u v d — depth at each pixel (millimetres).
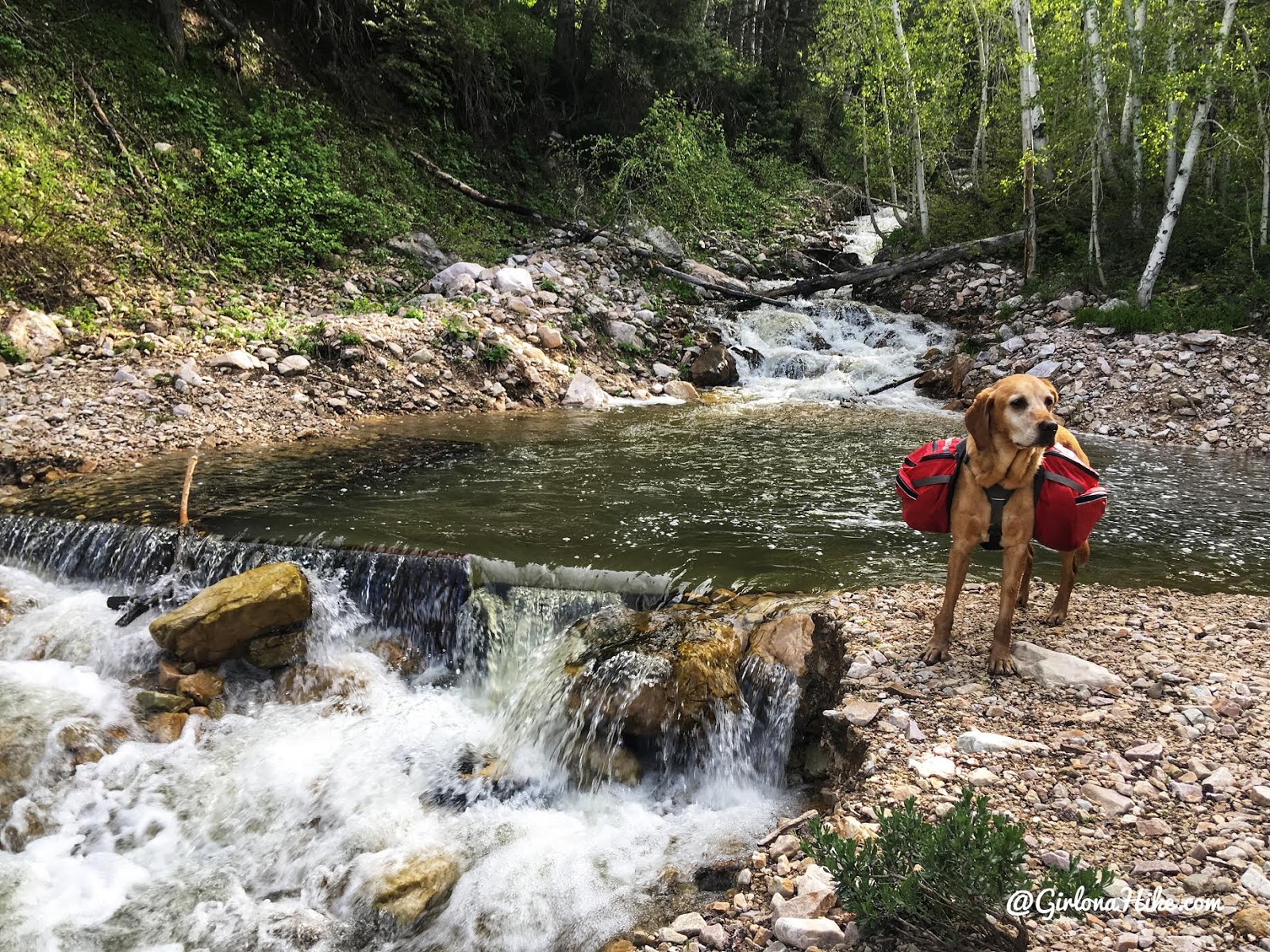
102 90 12703
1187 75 11984
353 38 17234
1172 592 5000
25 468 7055
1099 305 13258
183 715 4504
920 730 3432
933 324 14867
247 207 12883
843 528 6172
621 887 3232
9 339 8836
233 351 9742
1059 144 14094
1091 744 3266
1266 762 3086
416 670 5012
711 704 4020
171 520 5930
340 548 5367
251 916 3334
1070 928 2340
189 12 14945
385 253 13922
